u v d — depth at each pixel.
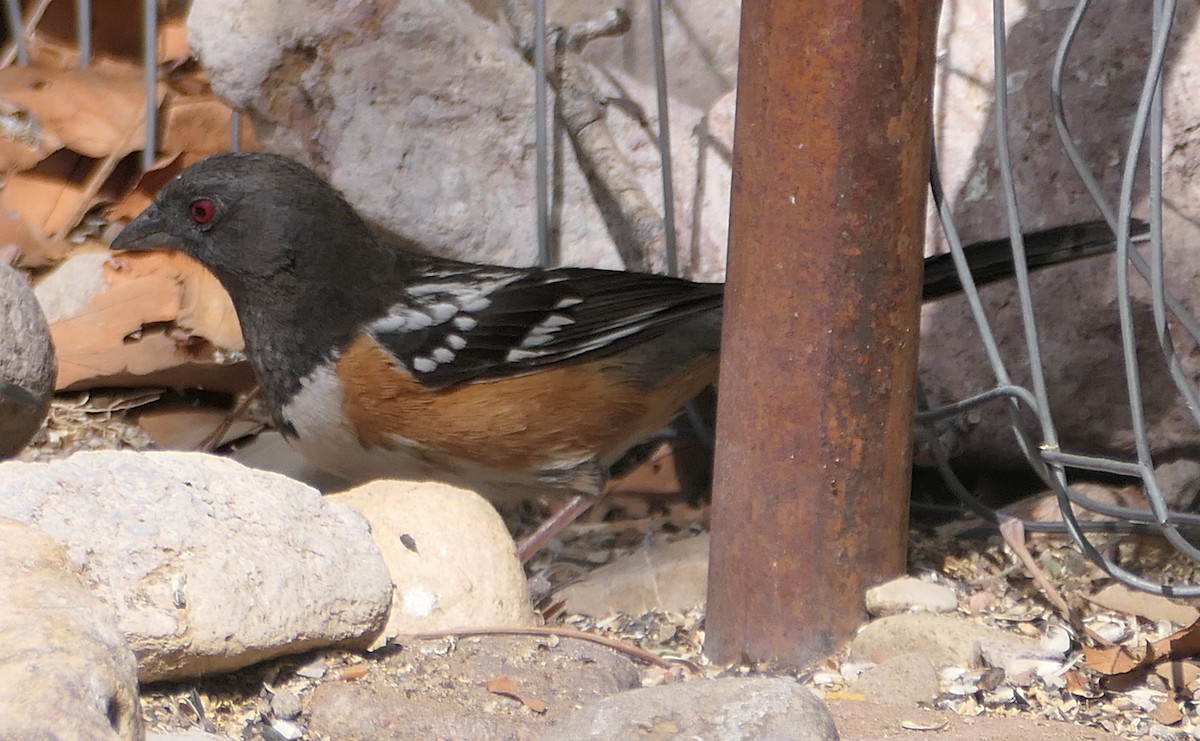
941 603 5.62
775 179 5.27
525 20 8.27
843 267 5.25
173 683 4.81
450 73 7.95
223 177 7.01
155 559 4.68
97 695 3.56
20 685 3.49
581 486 7.37
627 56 8.34
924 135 5.27
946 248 7.31
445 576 5.47
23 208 9.21
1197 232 6.83
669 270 7.96
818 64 5.12
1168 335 5.39
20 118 9.34
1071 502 6.43
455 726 4.69
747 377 5.48
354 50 7.87
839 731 4.82
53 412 8.51
